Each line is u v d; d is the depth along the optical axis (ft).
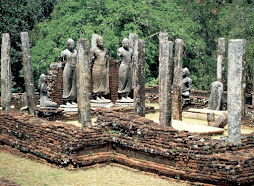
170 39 115.44
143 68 59.41
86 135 51.29
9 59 65.72
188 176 45.29
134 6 110.93
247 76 110.22
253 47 108.99
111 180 46.73
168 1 123.54
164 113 55.93
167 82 55.62
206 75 118.83
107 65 74.18
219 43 74.74
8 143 59.06
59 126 53.67
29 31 128.57
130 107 74.69
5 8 116.88
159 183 45.83
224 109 77.87
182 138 47.26
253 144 48.70
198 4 135.54
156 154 48.21
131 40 75.46
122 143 51.39
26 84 67.56
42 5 150.20
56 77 71.41
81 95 55.98
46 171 49.65
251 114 67.72
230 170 43.01
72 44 70.33
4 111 63.82
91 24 110.11
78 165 50.11
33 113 67.51
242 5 138.10
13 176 47.70
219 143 46.73
